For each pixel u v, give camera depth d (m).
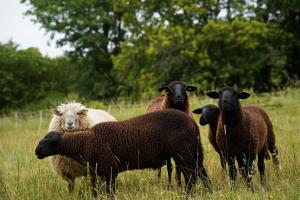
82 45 45.69
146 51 36.34
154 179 10.56
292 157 10.45
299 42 37.31
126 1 39.47
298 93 23.08
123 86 41.56
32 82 51.44
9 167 12.91
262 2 38.12
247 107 10.62
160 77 36.22
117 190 9.49
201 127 16.83
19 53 51.88
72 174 10.14
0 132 25.27
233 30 35.53
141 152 8.98
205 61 34.62
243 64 35.94
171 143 8.97
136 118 9.18
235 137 9.35
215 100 22.38
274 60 35.03
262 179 9.39
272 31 36.53
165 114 9.11
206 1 37.69
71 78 49.22
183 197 8.43
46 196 8.84
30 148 15.20
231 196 7.91
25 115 35.09
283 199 7.39
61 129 10.34
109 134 9.01
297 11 37.59
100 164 8.99
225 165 10.01
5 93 49.38
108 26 46.94
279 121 16.67
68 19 44.59
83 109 10.36
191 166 9.05
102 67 47.47
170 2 38.59
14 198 8.66
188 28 37.44
